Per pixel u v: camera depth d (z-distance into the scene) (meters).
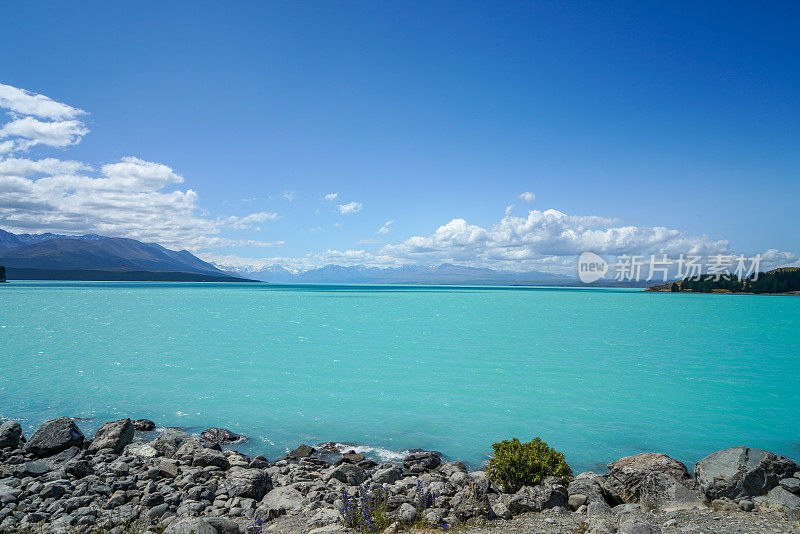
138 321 70.25
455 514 10.41
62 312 85.38
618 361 38.75
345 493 11.17
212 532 9.14
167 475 13.79
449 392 27.73
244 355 40.19
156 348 43.50
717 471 12.01
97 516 10.55
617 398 26.53
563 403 25.50
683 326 72.06
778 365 37.47
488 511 10.66
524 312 104.00
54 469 13.88
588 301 171.88
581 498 11.48
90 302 118.25
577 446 19.03
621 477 12.98
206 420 22.22
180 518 10.48
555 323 75.19
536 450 13.40
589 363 37.66
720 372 34.38
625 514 10.37
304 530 9.80
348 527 9.66
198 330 59.31
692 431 20.94
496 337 54.88
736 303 158.88
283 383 29.77
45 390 27.12
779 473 11.77
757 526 9.20
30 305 103.19
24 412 22.75
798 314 101.56
